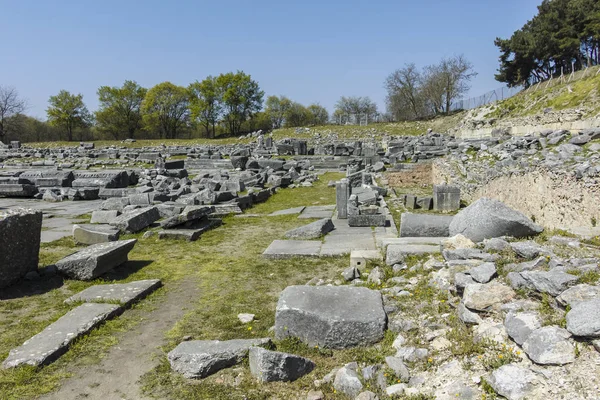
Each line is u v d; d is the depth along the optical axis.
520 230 6.41
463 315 4.60
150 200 14.59
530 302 4.38
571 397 3.14
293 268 7.86
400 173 21.91
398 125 58.16
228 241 10.11
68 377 4.34
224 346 4.57
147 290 6.63
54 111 72.00
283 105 86.06
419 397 3.65
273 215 13.32
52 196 17.77
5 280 6.59
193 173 27.67
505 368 3.57
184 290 6.86
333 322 4.68
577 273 4.54
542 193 10.86
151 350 4.89
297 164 28.19
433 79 65.81
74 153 38.84
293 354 4.43
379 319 4.71
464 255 5.90
